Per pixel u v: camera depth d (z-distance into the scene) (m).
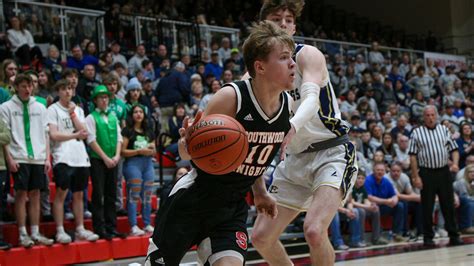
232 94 2.96
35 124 6.90
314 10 22.22
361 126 13.05
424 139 9.35
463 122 13.62
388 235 10.19
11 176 7.41
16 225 7.09
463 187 11.35
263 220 3.91
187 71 12.10
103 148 7.49
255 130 2.99
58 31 11.91
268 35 2.95
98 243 7.33
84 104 8.78
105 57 11.00
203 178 3.01
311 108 3.36
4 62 7.60
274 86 2.96
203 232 3.07
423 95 16.92
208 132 2.78
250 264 7.32
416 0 23.59
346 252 8.72
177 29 13.64
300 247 8.94
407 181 10.55
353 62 16.91
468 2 22.77
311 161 3.85
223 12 18.42
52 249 6.92
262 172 3.14
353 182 3.88
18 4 11.38
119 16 12.90
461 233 11.38
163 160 10.36
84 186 7.26
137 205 8.63
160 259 3.04
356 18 23.48
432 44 22.31
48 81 9.05
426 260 7.23
